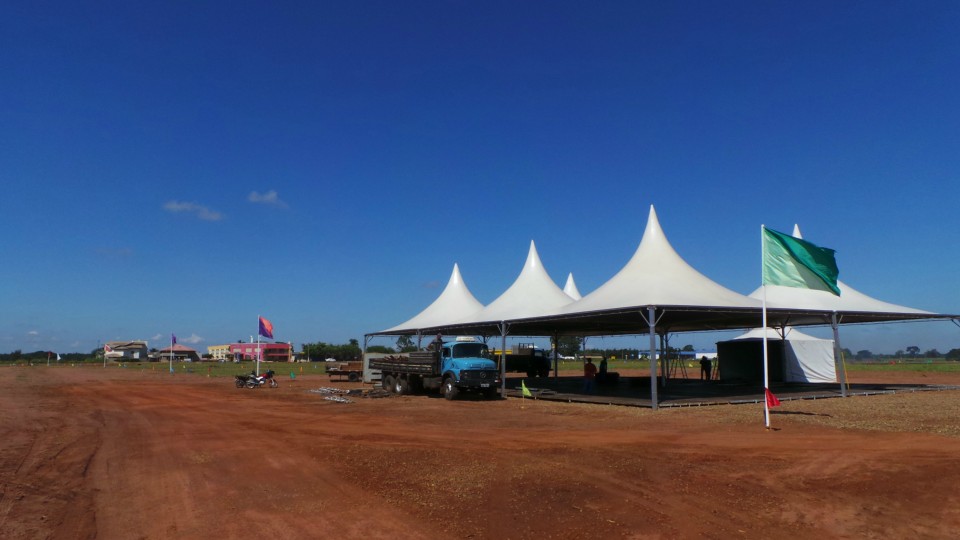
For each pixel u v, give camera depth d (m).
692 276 22.45
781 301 25.73
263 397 24.11
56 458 10.84
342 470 9.60
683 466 9.45
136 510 7.42
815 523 6.57
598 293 22.72
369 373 33.22
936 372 46.66
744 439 11.98
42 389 29.39
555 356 34.47
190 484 8.75
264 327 33.72
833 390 24.28
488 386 22.56
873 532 6.28
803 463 9.52
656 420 15.31
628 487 8.17
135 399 23.34
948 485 8.05
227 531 6.53
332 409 19.20
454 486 8.36
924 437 11.79
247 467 9.94
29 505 7.65
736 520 6.70
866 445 11.02
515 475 8.98
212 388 29.83
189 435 13.53
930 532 6.27
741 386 27.86
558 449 11.16
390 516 6.98
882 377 38.66
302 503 7.62
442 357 23.58
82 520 7.01
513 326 28.59
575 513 7.00
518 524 6.62
